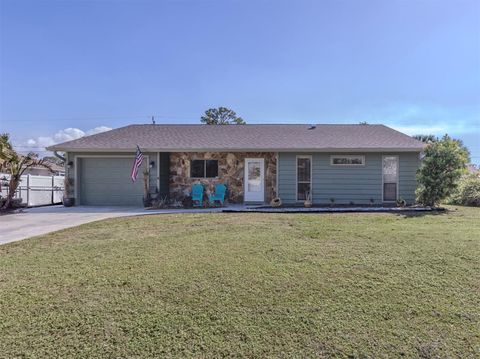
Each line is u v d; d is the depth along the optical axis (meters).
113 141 14.54
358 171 13.65
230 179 14.52
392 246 5.69
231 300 3.56
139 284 4.02
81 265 4.83
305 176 13.90
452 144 11.98
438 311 3.30
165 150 13.69
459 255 5.06
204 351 2.65
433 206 12.07
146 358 2.55
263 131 16.05
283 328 2.99
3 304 3.46
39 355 2.57
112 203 14.30
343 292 3.75
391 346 2.72
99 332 2.92
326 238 6.44
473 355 2.59
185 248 5.77
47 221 9.56
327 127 16.66
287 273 4.36
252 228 7.72
